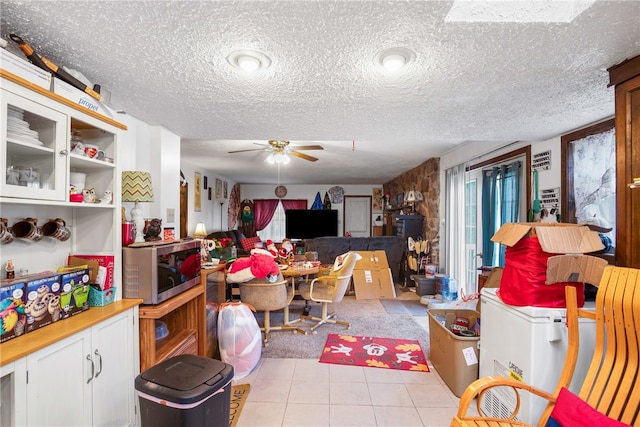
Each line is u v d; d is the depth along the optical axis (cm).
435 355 262
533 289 171
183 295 212
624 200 155
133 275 185
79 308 158
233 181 859
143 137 251
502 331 191
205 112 225
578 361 167
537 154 312
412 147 448
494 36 130
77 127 170
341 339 327
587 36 131
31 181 139
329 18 119
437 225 514
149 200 219
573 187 271
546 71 162
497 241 191
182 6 113
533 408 163
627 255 154
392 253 554
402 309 434
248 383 241
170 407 140
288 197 935
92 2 111
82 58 150
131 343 177
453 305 425
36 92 132
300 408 209
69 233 177
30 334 131
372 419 199
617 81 155
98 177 184
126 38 134
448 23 122
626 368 132
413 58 148
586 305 182
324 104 207
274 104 208
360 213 930
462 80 171
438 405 214
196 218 612
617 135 158
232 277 301
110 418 160
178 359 168
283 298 319
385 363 274
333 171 675
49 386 127
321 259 540
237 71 162
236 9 114
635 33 128
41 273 153
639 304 129
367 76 167
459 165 454
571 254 164
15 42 134
